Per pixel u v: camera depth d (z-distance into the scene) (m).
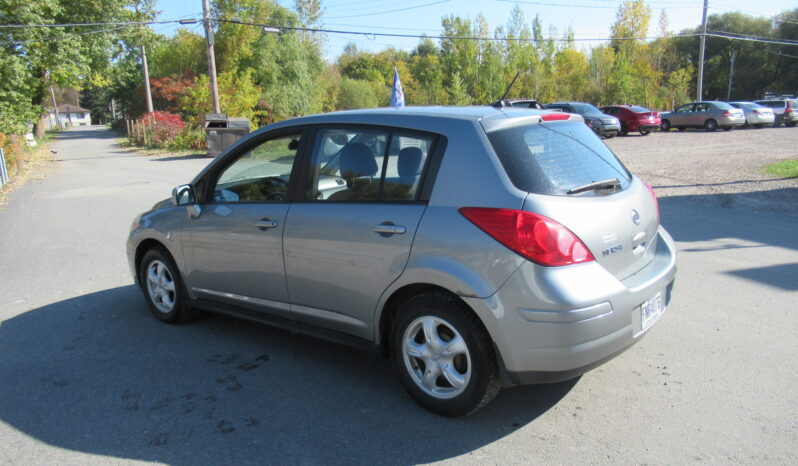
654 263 3.59
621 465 2.85
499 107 3.75
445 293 3.19
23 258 7.78
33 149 31.92
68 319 5.25
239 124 25.34
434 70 54.94
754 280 5.68
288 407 3.55
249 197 4.26
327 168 3.76
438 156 3.27
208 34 25.98
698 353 4.10
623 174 3.71
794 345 4.18
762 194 10.71
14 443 3.23
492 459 2.94
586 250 2.99
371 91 57.94
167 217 4.82
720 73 71.88
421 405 3.46
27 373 4.12
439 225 3.14
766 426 3.15
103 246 8.33
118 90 59.59
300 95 44.12
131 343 4.64
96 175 18.98
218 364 4.21
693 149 20.22
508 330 2.96
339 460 2.98
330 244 3.62
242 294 4.32
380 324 3.51
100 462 3.03
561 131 3.56
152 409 3.56
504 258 2.93
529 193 2.99
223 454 3.06
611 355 3.09
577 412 3.38
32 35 29.14
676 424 3.21
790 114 31.14
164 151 29.47
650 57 57.28
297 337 4.71
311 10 49.41
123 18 34.59
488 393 3.16
